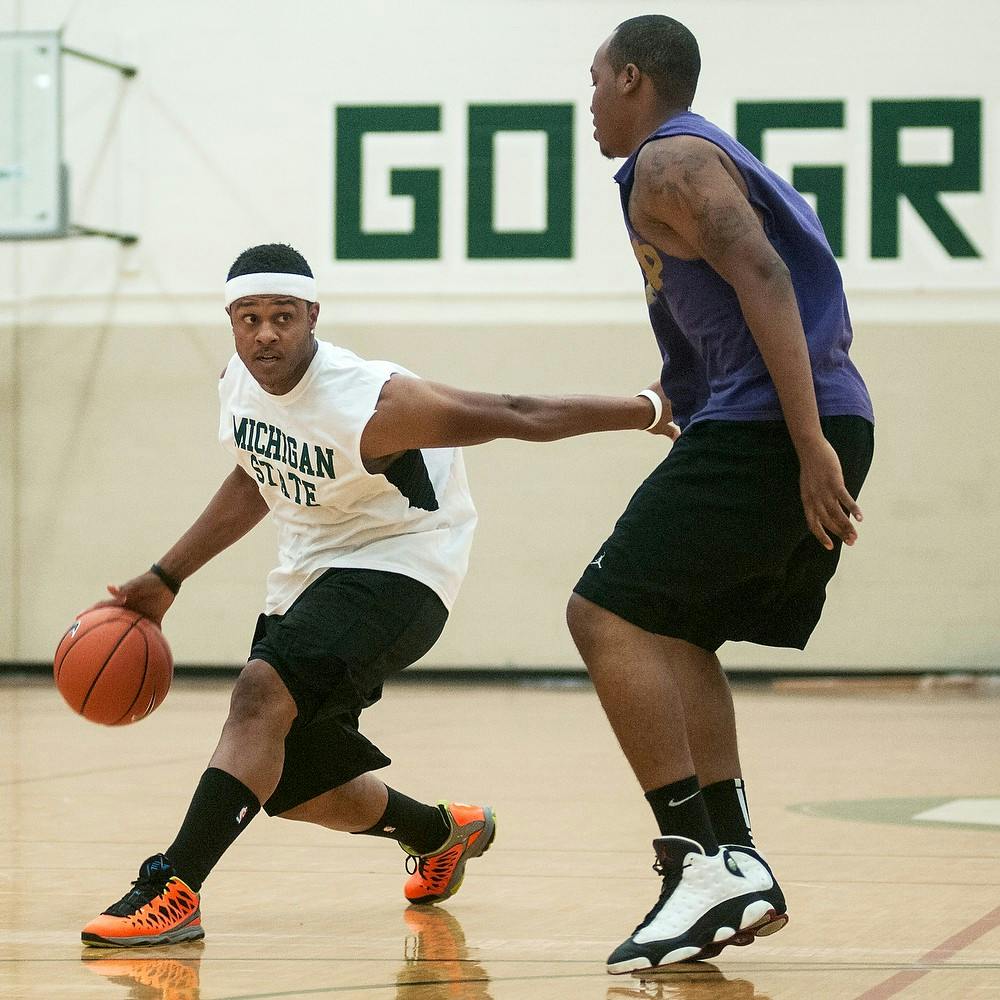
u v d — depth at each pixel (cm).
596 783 2008
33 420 4316
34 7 4331
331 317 4231
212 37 4266
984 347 4012
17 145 4053
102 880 1280
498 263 4181
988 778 2064
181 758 2320
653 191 917
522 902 1191
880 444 4050
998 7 4009
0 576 4316
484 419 1059
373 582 1120
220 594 4216
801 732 2755
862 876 1283
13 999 854
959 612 4019
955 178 4025
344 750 1130
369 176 4219
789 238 949
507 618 4175
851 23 4056
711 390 968
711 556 921
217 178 4266
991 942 1011
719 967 935
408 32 4203
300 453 1095
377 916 1130
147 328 4281
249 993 866
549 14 4162
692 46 995
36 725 2883
